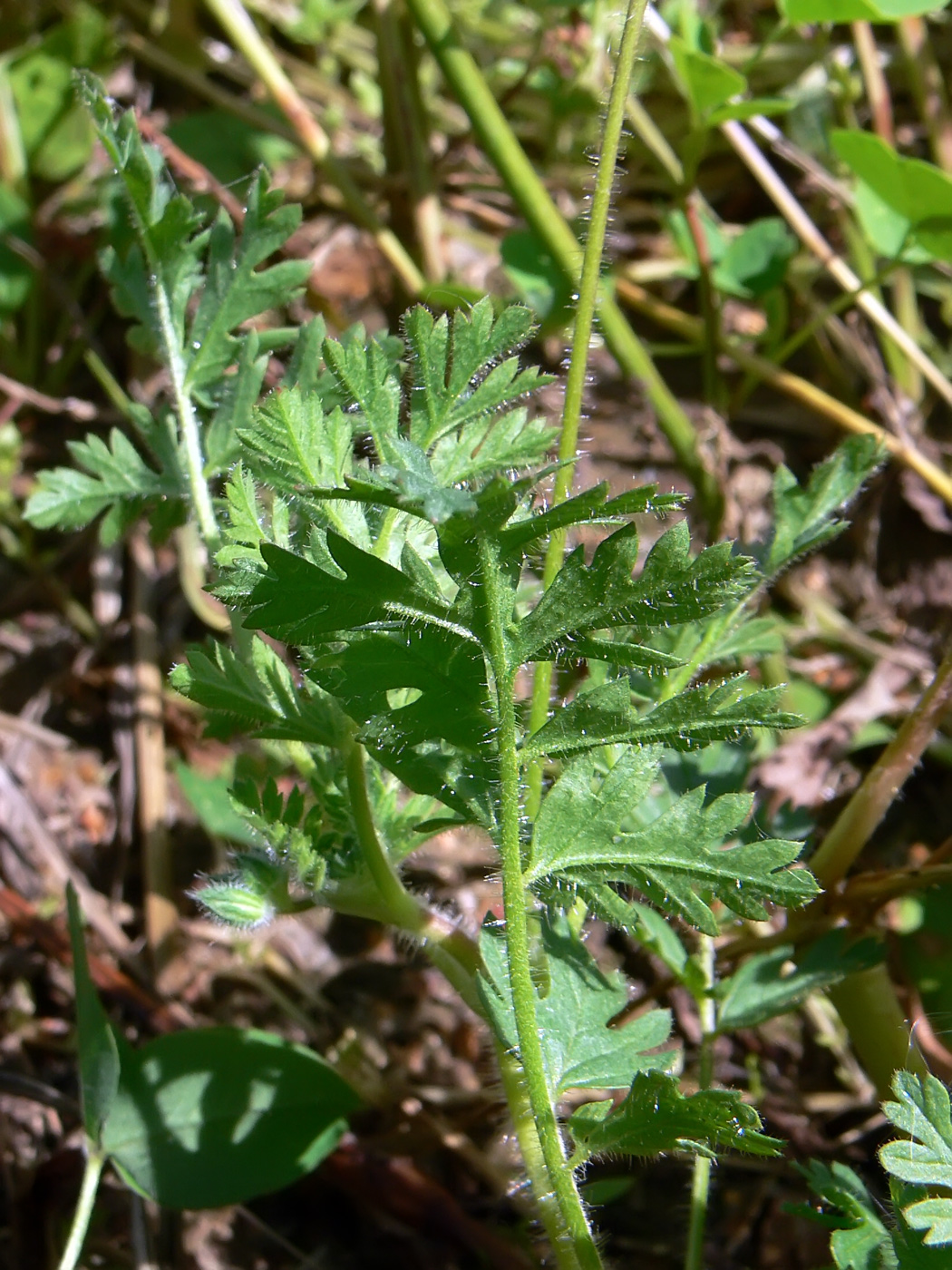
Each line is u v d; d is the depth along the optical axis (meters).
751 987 0.23
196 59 0.37
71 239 0.34
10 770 0.29
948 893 0.26
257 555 0.19
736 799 0.19
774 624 0.23
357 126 0.38
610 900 0.19
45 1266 0.25
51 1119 0.26
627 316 0.35
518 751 0.19
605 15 0.34
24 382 0.34
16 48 0.36
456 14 0.37
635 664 0.18
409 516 0.19
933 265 0.34
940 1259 0.19
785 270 0.31
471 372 0.19
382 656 0.18
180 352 0.23
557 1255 0.20
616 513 0.17
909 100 0.38
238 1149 0.22
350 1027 0.27
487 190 0.36
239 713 0.20
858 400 0.34
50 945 0.27
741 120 0.29
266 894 0.20
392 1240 0.24
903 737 0.23
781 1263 0.24
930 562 0.32
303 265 0.22
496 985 0.19
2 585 0.32
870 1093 0.26
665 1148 0.19
